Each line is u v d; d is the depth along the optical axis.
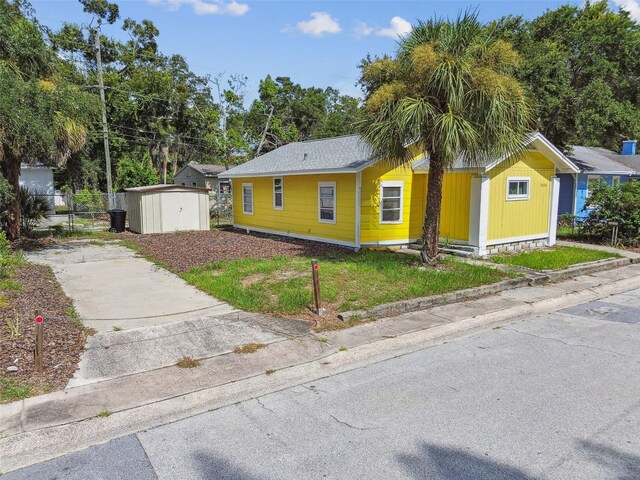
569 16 19.31
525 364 4.87
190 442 3.43
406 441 3.37
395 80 8.71
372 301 6.95
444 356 5.15
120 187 29.45
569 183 19.78
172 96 36.50
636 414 3.72
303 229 14.55
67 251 12.58
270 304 6.88
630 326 6.26
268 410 3.93
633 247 13.19
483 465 3.04
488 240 11.53
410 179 12.77
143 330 5.82
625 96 20.58
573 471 2.95
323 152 15.02
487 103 7.94
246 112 38.97
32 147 10.96
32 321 5.90
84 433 3.55
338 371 4.78
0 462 3.18
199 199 17.91
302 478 2.94
